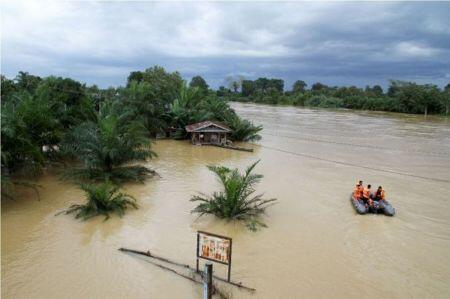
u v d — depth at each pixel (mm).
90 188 16672
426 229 17250
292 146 38656
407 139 45812
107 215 16641
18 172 18812
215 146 36812
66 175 21609
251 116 74188
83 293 11234
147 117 38812
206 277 10133
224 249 11508
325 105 112250
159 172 25438
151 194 20391
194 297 11180
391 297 11680
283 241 15180
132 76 61406
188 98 44688
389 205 19047
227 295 11148
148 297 11148
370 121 69500
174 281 11938
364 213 18578
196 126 37906
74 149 21656
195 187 21969
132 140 22062
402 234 16531
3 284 11531
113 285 11664
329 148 37969
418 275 13055
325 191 22469
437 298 11734
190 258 13391
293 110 96750
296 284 12109
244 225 16516
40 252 13547
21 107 20609
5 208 17484
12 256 13211
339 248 14820
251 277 12367
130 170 22125
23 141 17656
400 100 94938
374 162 31750
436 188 24359
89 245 14180
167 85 53531
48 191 20000
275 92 137000
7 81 31422
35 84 34625
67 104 32500
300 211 18781
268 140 42438
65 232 15219
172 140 39562
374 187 24031
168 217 17125
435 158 34219
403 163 31750
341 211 19031
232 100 140625
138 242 14539
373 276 12844
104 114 27938
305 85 160375
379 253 14578
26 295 11055
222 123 40750
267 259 13648
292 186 23281
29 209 17469
